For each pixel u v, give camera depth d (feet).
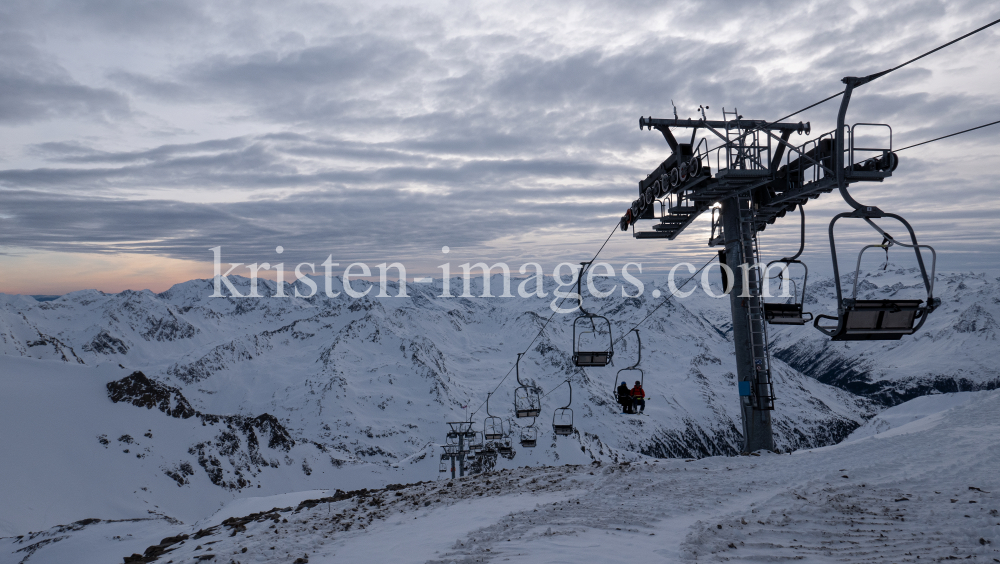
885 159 54.90
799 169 78.13
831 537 44.65
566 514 55.88
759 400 87.20
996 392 144.77
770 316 63.41
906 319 32.48
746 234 87.45
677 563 38.88
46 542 189.78
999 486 58.49
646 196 98.32
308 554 54.44
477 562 42.04
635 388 91.66
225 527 83.46
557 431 129.90
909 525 47.34
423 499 79.51
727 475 72.28
